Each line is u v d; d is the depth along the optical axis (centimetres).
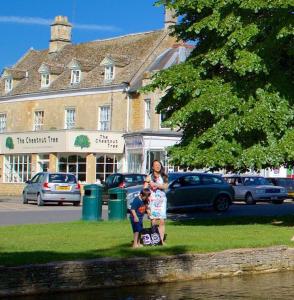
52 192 3050
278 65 1797
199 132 1922
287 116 1742
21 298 1037
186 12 1973
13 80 5506
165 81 1875
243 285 1202
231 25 1752
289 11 1680
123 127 4428
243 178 3428
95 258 1169
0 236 1517
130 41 4978
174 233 1614
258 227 1812
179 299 1070
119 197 1995
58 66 5181
